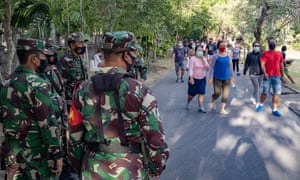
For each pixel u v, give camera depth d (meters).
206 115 9.05
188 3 25.78
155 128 2.32
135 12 12.19
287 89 13.32
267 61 8.93
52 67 4.10
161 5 13.21
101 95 2.35
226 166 5.59
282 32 19.62
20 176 3.17
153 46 22.67
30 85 3.03
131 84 2.35
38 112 3.03
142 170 2.38
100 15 11.25
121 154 2.35
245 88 13.76
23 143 3.11
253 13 18.44
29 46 3.12
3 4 7.54
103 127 2.36
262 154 6.12
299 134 7.32
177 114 9.18
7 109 3.09
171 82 15.84
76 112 2.47
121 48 2.39
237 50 18.53
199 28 36.41
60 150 3.15
